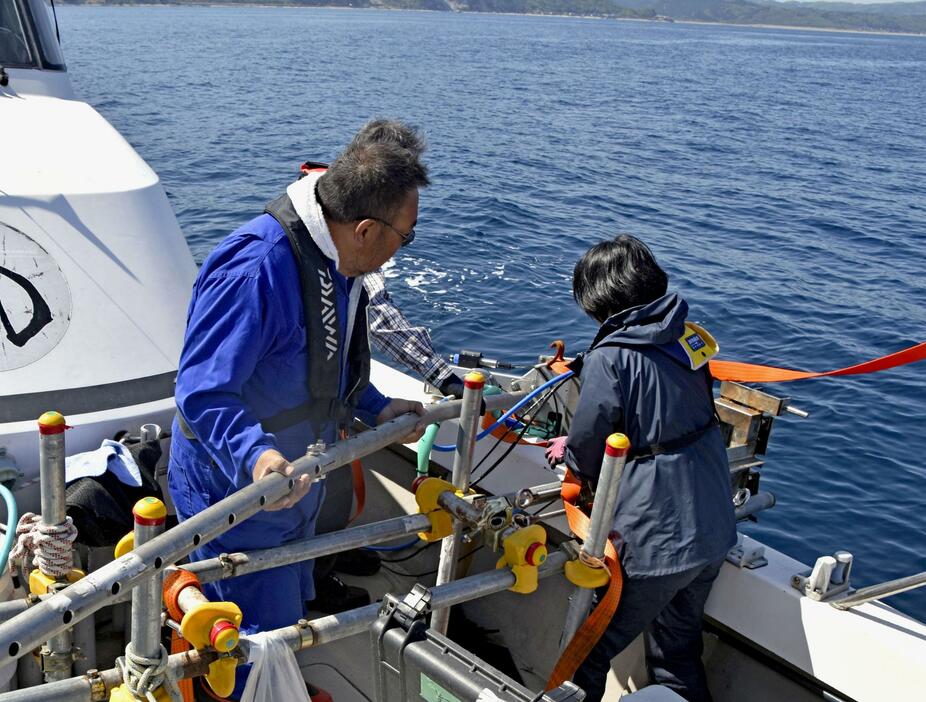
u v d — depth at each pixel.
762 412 3.04
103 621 2.95
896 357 2.77
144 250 3.20
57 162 3.28
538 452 3.23
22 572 2.36
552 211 18.34
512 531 2.28
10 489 2.69
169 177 17.78
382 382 3.90
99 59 47.78
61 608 1.51
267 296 2.07
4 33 3.85
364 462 3.82
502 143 28.20
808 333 12.11
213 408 2.01
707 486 2.57
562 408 3.29
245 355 2.05
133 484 2.63
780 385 10.19
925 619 6.14
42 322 2.92
